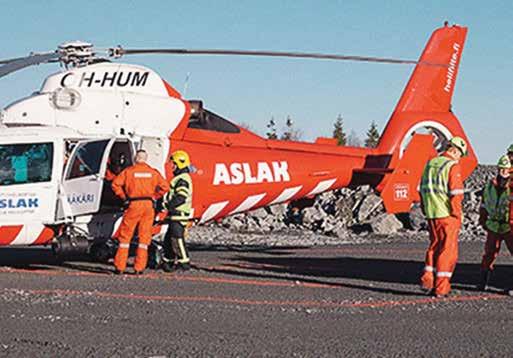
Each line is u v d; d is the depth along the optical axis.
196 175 14.67
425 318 8.71
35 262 14.52
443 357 6.75
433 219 10.44
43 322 7.94
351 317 8.68
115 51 13.64
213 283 11.42
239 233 24.55
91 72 13.93
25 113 13.54
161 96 14.27
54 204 13.05
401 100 17.42
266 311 8.96
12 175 12.86
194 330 7.71
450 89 17.69
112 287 10.83
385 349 7.02
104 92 13.79
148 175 12.52
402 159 17.09
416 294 10.64
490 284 11.87
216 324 8.07
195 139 14.89
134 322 8.06
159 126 14.16
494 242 11.09
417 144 17.19
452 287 11.44
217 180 14.99
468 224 25.92
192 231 24.36
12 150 12.94
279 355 6.70
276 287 11.10
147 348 6.84
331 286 11.35
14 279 11.60
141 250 12.47
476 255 17.27
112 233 13.57
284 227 26.11
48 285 10.95
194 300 9.69
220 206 15.28
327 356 6.71
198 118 15.01
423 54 17.62
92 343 7.00
